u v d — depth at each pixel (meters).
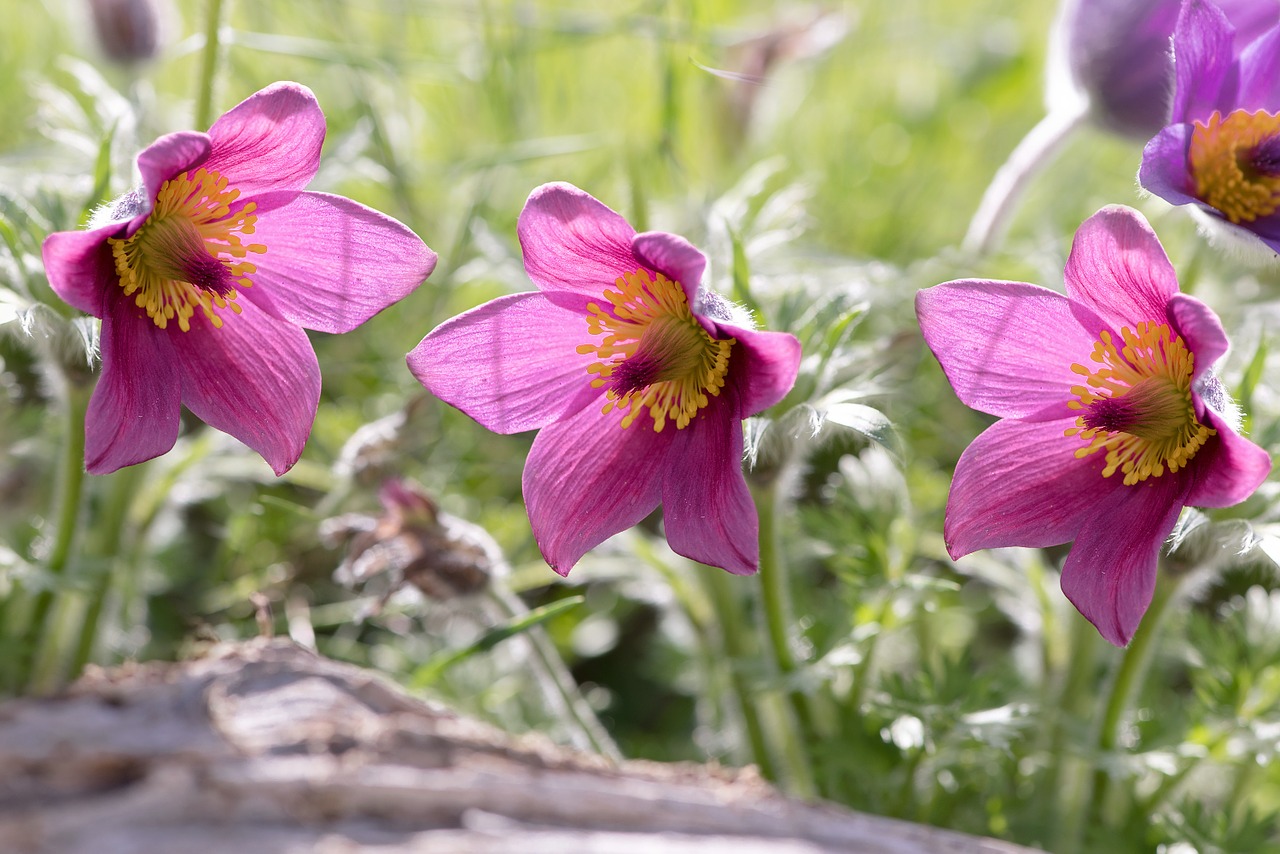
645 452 0.55
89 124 0.64
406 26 0.82
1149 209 0.69
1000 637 0.69
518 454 0.70
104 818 0.49
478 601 0.60
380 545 0.59
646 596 0.65
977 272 0.68
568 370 0.55
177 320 0.55
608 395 0.55
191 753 0.50
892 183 0.86
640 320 0.55
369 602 0.65
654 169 0.75
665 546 0.64
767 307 0.60
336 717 0.51
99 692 0.52
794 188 0.65
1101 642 0.61
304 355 0.55
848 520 0.61
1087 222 0.52
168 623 0.67
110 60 0.69
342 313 0.55
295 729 0.51
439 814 0.50
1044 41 1.00
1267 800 0.64
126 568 0.64
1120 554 0.54
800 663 0.60
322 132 0.53
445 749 0.51
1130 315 0.53
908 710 0.59
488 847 0.50
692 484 0.54
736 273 0.58
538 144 0.72
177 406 0.55
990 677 0.59
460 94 0.80
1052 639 0.62
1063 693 0.61
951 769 0.60
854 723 0.60
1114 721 0.58
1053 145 0.66
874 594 0.60
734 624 0.62
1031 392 0.54
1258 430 0.57
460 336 0.54
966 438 0.68
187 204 0.54
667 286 0.54
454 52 0.81
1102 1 0.64
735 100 0.76
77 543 0.60
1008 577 0.63
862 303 0.58
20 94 0.78
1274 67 0.56
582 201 0.53
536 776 0.51
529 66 0.78
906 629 0.65
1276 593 0.63
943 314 0.54
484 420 0.55
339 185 0.73
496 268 0.67
